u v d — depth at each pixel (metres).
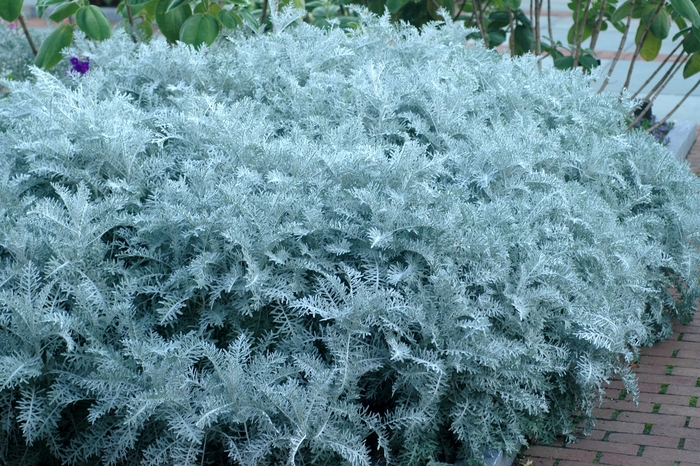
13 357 2.70
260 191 3.28
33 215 3.20
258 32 5.51
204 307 3.02
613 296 3.43
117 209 3.28
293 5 5.88
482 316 2.95
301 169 3.44
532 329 3.04
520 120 4.23
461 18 7.34
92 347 2.76
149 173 3.58
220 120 3.64
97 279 2.98
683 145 7.25
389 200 3.29
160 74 4.64
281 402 2.63
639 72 10.73
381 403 3.10
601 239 3.57
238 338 2.94
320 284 2.99
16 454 2.87
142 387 2.72
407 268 3.08
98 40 5.07
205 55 5.05
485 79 4.96
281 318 3.07
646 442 3.31
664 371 3.88
